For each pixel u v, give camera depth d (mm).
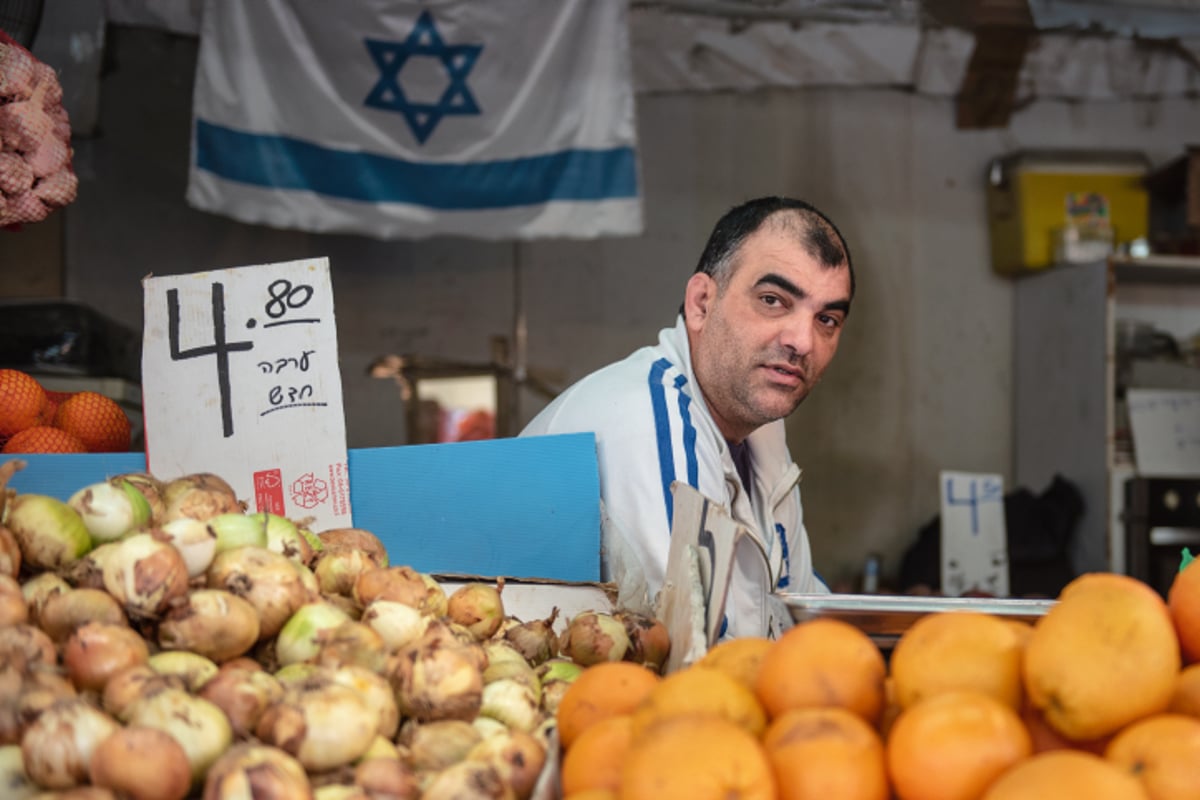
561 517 1650
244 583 1047
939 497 4742
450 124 3516
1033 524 4301
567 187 3559
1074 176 4551
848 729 785
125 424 1850
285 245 4242
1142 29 4184
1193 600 905
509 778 902
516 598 1454
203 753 834
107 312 4031
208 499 1189
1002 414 4816
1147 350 4590
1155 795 731
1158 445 4258
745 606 1353
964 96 4406
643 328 4520
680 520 1295
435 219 3520
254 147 3375
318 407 1594
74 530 1049
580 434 1660
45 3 3205
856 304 4707
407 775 877
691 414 1670
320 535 1367
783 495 1851
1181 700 825
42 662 892
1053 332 4562
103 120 4043
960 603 1102
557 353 4457
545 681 1177
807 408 4668
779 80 4215
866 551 4672
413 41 3455
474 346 4402
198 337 1593
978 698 783
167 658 945
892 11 4066
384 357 4336
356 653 1012
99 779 782
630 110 3570
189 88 4125
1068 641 797
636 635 1240
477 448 1649
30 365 2984
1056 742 813
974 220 4801
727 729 750
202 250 4141
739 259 1684
